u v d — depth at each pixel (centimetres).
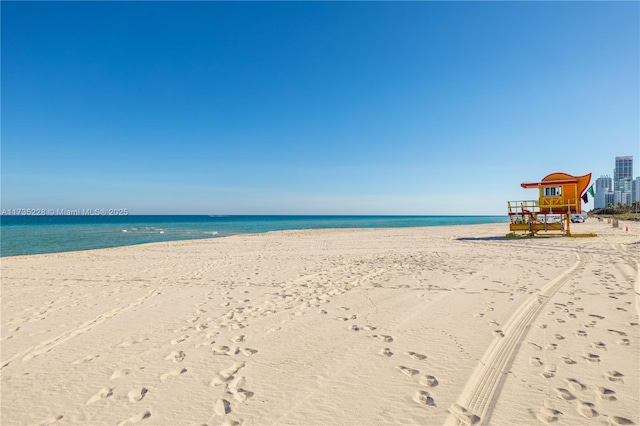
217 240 2489
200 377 395
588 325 523
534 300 667
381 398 343
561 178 2103
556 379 368
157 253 1695
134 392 366
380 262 1232
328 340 497
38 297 814
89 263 1384
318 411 324
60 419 322
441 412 317
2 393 371
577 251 1391
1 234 3466
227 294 791
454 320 569
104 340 517
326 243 2116
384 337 504
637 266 1011
